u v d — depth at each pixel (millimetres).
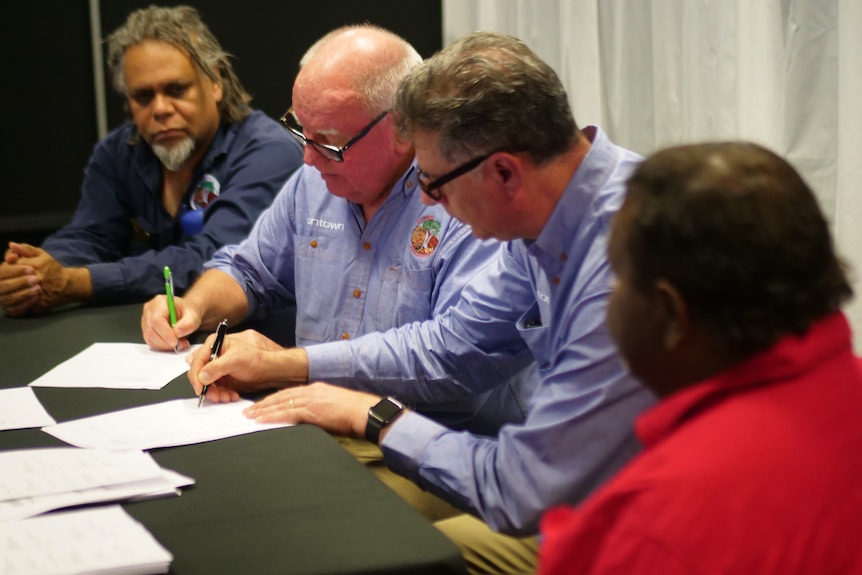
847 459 731
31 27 3656
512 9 3379
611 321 829
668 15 2779
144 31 2629
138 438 1387
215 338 1688
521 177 1309
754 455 717
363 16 3830
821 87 2391
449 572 1011
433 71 1319
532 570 1494
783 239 729
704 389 763
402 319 1863
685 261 742
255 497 1170
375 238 1908
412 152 1860
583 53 3059
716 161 761
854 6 2240
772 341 744
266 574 975
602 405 1225
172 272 2432
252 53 3812
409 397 1703
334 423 1450
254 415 1486
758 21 2475
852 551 712
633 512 725
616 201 1308
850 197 2281
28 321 2203
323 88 1792
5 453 1298
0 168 3725
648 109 2943
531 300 1599
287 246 2141
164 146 2631
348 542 1044
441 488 1350
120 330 2094
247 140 2715
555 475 1245
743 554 692
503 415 1836
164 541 1052
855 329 2266
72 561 971
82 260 2725
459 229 1797
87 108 3766
